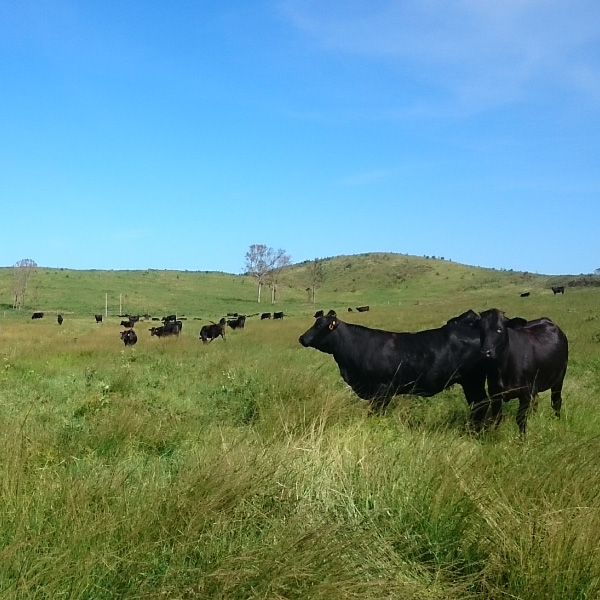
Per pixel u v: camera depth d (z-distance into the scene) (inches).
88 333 1427.2
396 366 366.9
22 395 428.8
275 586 138.6
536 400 350.9
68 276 4532.5
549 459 206.4
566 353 378.0
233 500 178.1
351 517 179.3
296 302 4146.2
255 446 223.1
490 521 166.9
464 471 197.2
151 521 164.4
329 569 146.7
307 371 406.6
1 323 2026.3
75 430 286.0
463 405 372.2
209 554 155.2
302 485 191.6
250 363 585.3
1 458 205.2
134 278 4778.5
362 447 223.8
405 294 4510.3
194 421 326.6
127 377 486.6
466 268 5526.6
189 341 1054.4
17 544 142.3
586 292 2361.0
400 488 193.0
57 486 181.3
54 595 135.0
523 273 5182.1
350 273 5629.9
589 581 147.0
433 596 151.8
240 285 4943.4
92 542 153.3
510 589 151.1
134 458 256.2
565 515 165.5
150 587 143.5
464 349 357.7
